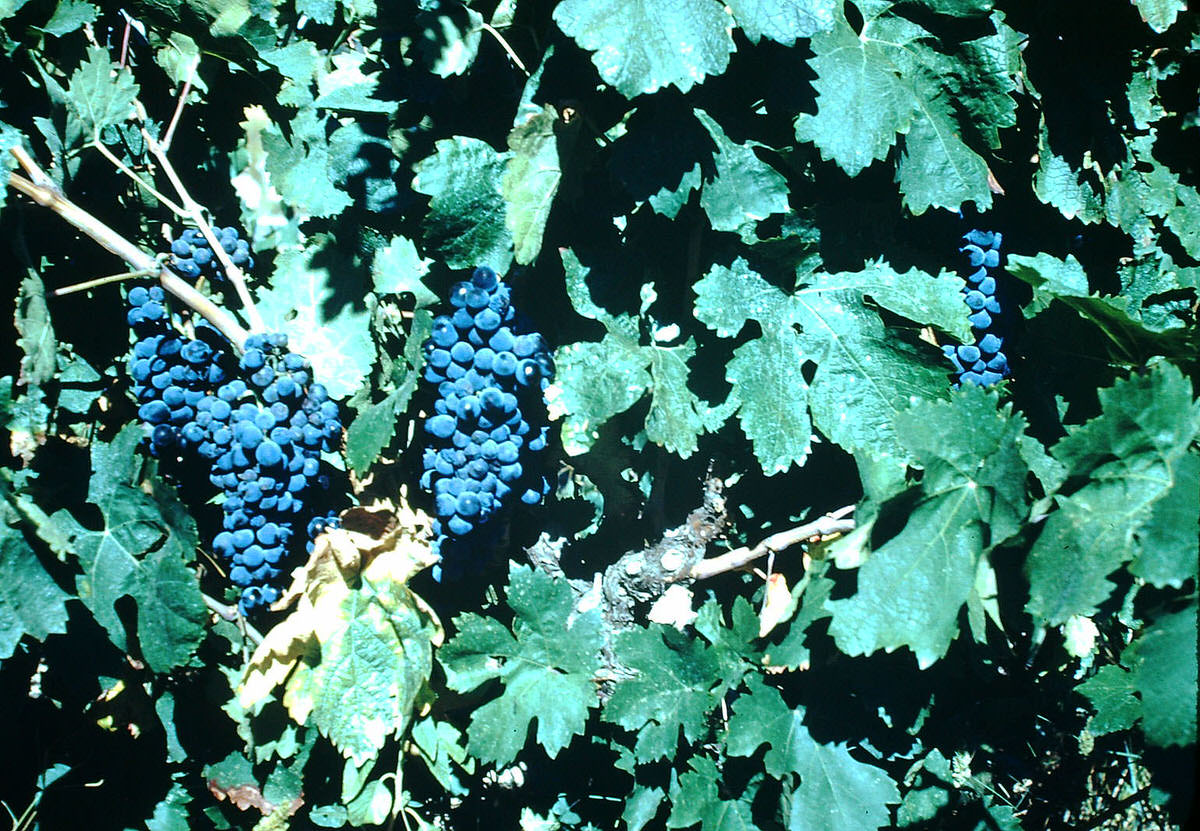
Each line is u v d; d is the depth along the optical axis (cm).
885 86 147
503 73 152
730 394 147
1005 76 148
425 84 152
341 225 156
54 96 147
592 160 147
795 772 149
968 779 166
